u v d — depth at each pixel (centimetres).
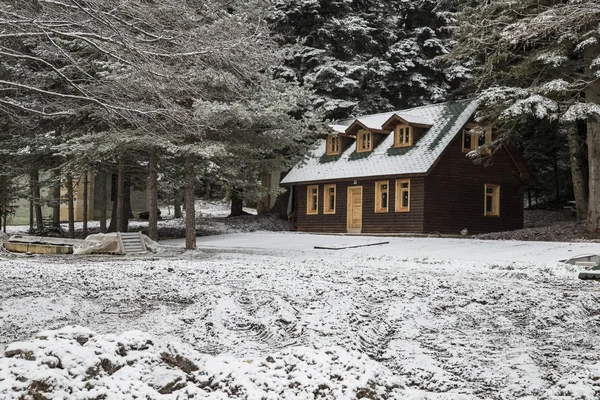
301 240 3391
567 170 4838
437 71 5122
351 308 1041
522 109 2761
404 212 3738
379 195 3906
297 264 1916
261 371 450
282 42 4597
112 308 1066
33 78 2095
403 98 5338
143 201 5403
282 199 4959
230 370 446
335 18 4759
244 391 422
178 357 475
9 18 1179
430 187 3650
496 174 3916
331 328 899
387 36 5078
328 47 4791
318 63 4731
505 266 1916
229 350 809
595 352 803
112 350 456
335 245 3033
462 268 1897
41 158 3262
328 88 4744
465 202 3781
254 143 2767
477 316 1027
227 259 2197
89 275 1455
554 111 2852
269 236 3716
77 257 2266
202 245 3253
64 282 1315
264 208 5219
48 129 3139
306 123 2848
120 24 1216
